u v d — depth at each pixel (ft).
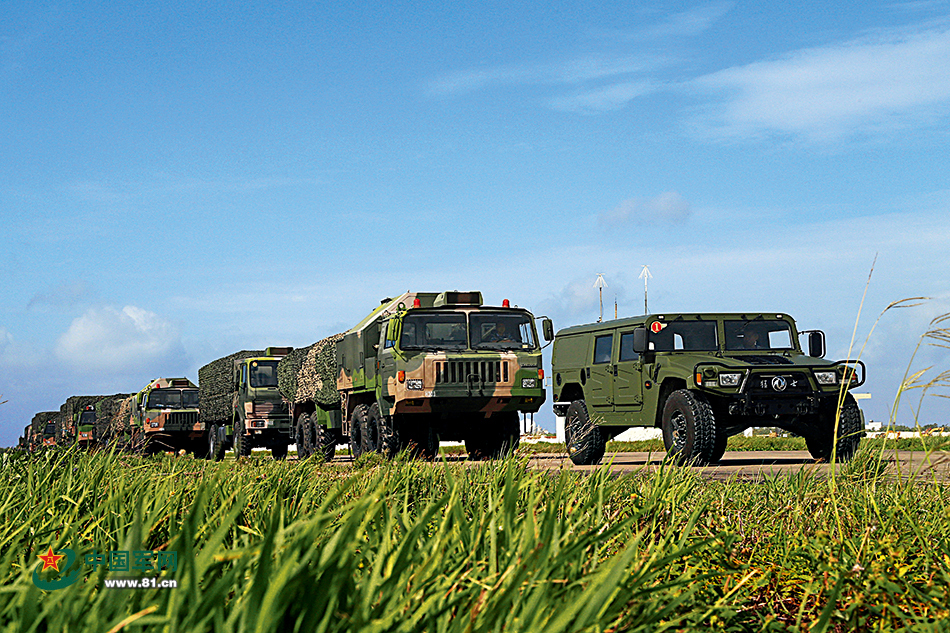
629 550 6.34
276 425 83.25
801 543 13.14
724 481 20.36
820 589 10.90
